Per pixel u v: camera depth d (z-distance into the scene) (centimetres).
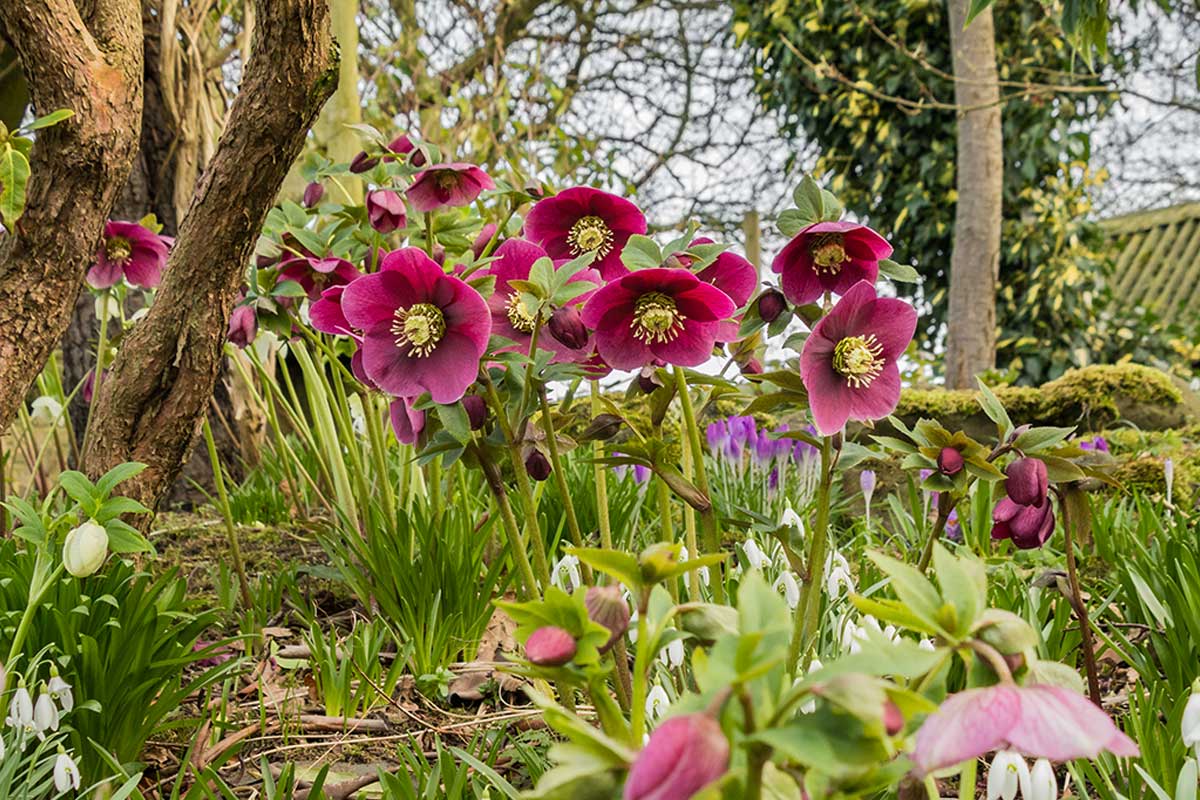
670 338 142
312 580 280
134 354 200
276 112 181
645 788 59
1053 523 155
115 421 202
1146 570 206
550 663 87
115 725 166
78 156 187
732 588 195
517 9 814
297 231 224
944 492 150
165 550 310
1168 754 136
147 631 168
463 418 135
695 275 149
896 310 135
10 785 142
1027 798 104
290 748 183
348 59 405
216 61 445
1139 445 418
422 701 207
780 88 912
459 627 223
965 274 679
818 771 74
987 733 69
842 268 147
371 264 242
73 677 162
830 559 197
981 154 675
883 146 862
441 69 787
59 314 194
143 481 203
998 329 820
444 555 224
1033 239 793
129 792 135
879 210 882
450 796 139
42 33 180
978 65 675
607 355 142
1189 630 177
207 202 189
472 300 131
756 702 69
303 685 215
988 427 459
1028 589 187
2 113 306
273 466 382
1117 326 842
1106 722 69
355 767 178
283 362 308
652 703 137
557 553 264
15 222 182
